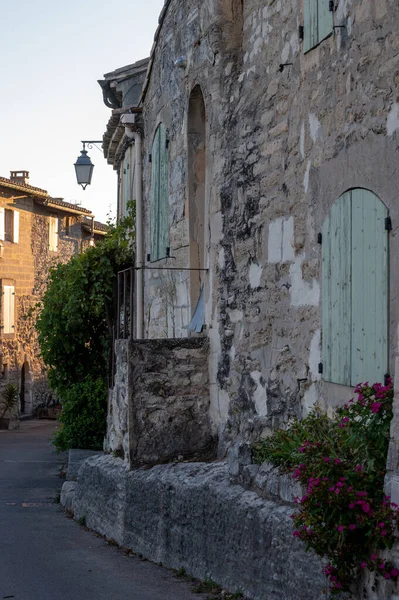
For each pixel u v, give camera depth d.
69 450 16.17
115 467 10.22
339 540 5.16
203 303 10.39
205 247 10.19
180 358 9.95
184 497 8.16
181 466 9.10
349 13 6.62
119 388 10.47
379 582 5.06
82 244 41.50
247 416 8.79
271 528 6.43
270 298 8.28
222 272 9.51
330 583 5.55
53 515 12.09
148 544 8.89
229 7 9.46
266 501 6.81
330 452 5.53
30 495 14.55
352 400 5.84
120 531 9.66
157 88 12.86
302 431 6.38
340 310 6.66
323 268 7.01
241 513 6.98
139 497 9.20
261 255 8.52
